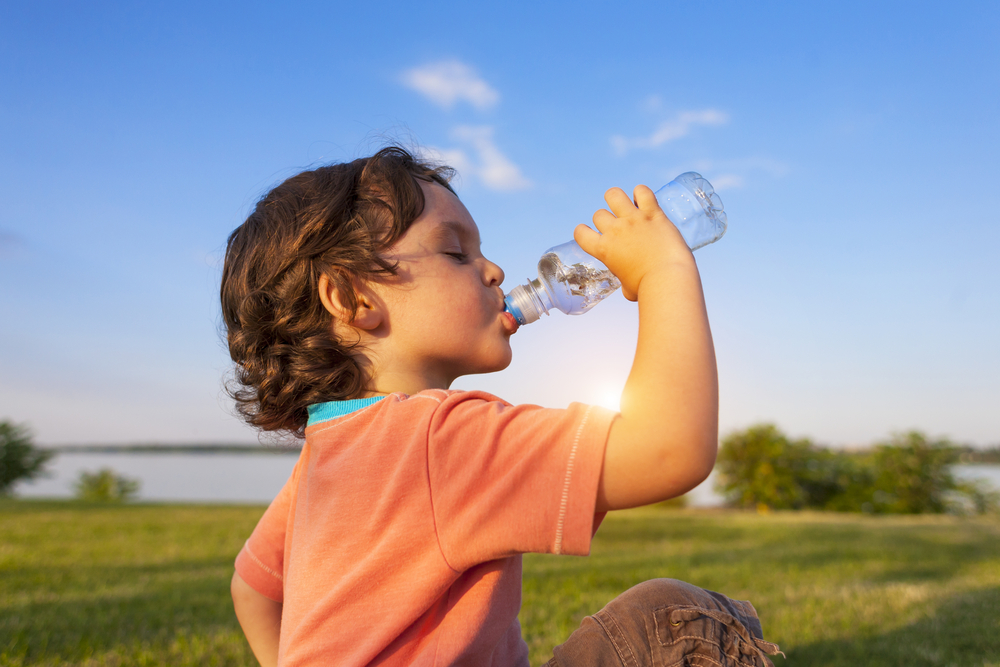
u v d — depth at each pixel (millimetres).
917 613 3283
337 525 942
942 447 23641
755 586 4211
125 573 4688
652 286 950
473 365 1116
